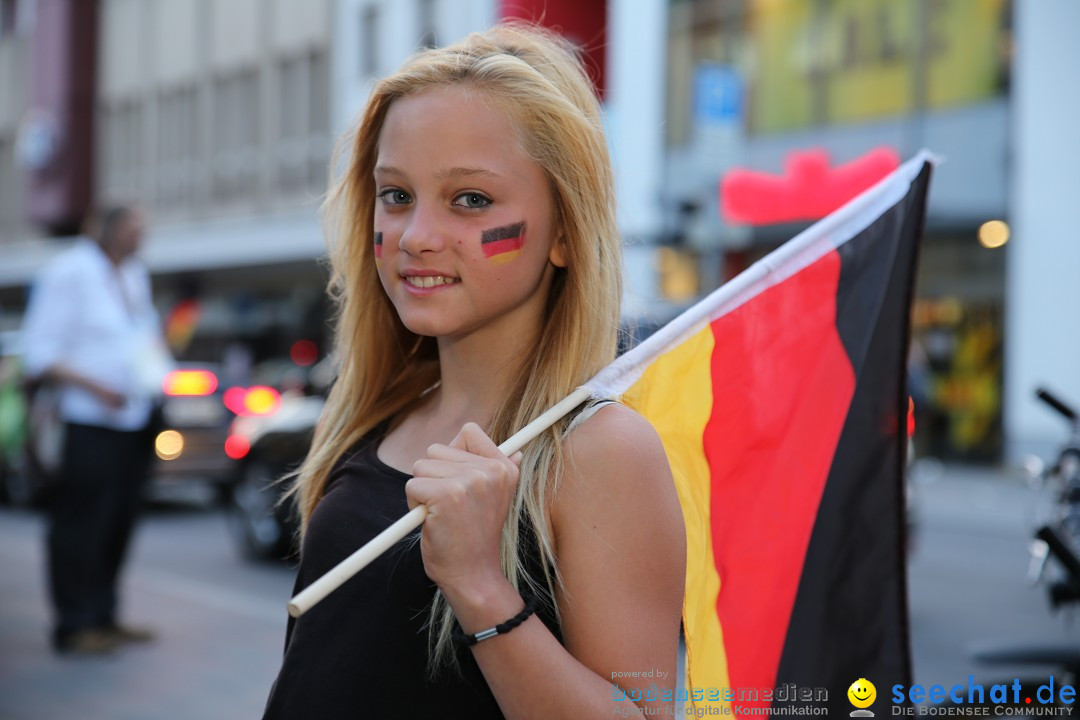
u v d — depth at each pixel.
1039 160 12.34
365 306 1.66
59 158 26.84
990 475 12.71
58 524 5.16
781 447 1.74
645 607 1.26
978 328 13.38
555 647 1.21
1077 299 12.07
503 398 1.45
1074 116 12.05
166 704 4.41
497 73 1.39
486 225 1.38
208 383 9.61
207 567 7.51
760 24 14.79
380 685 1.33
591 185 1.40
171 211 24.75
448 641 1.30
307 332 22.42
